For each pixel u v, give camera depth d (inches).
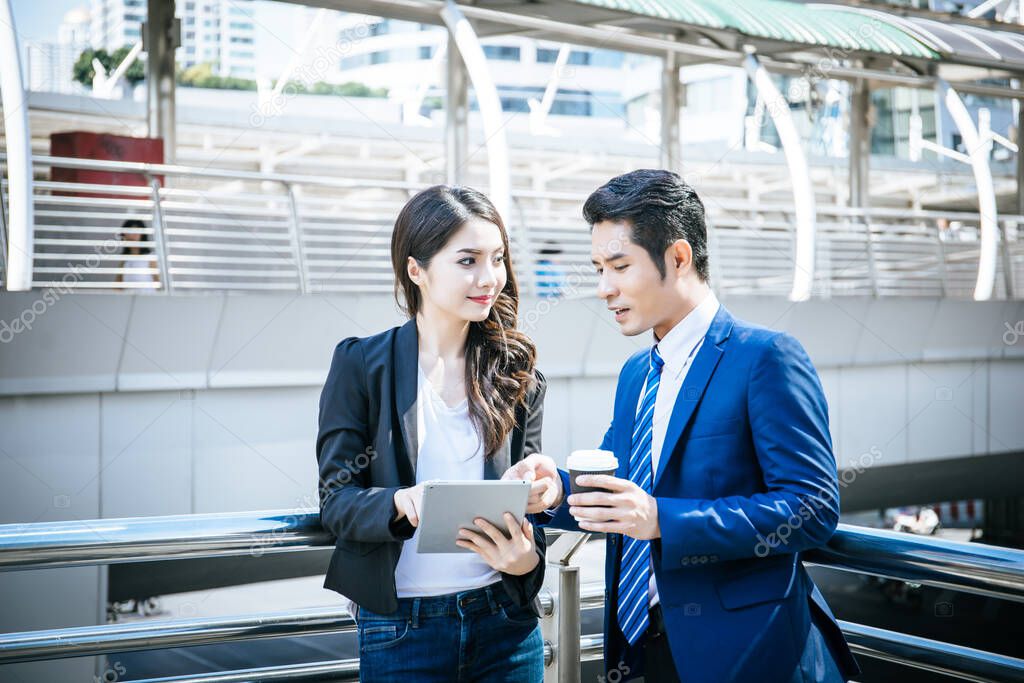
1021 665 61.6
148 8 422.0
